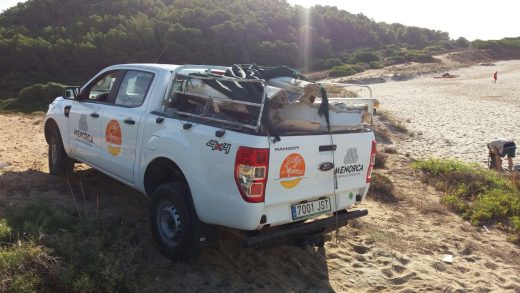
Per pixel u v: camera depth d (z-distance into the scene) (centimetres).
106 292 374
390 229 640
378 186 801
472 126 1919
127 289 384
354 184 475
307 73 5519
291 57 5962
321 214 451
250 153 385
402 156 1216
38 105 2248
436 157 1346
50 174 700
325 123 446
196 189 427
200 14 5697
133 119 509
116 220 533
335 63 6044
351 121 470
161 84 505
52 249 392
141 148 498
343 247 554
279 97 407
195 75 471
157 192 463
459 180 923
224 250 499
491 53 7512
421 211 738
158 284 405
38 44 4297
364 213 491
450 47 8169
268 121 399
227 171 400
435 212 742
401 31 8894
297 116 428
